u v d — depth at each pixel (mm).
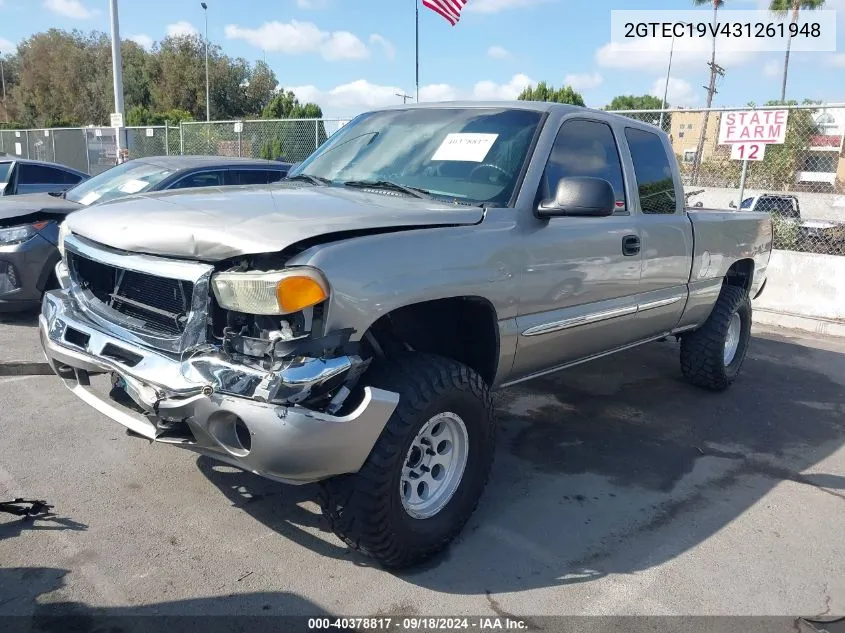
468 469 3180
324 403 2584
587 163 3963
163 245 2715
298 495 3617
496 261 3215
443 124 3992
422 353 3010
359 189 3631
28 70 47281
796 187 10914
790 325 8562
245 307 2520
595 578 3047
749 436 4840
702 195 12242
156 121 34750
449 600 2838
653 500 3818
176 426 2691
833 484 4137
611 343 4344
